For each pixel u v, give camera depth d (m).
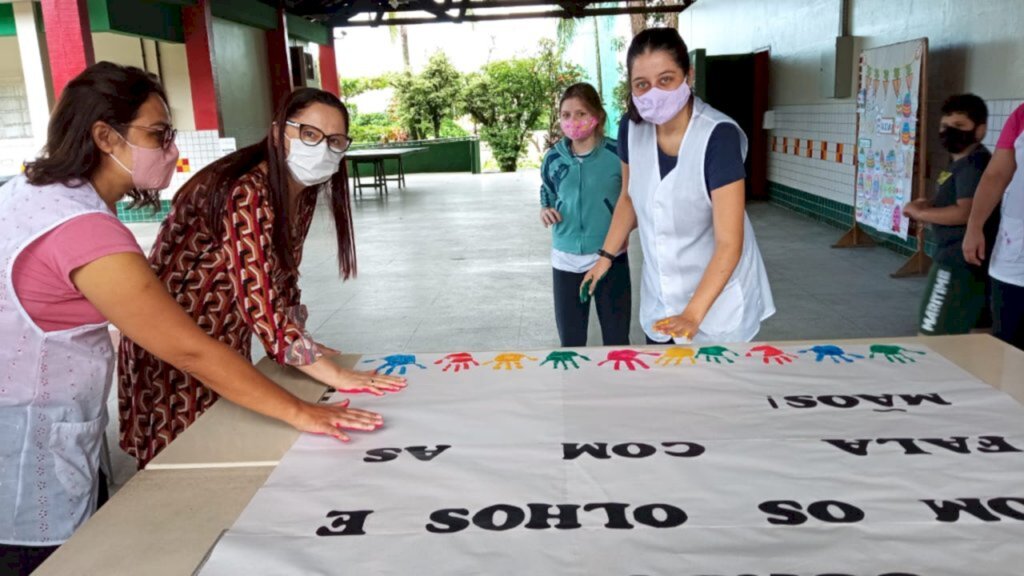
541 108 21.23
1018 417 1.46
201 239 1.76
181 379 1.87
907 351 1.86
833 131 7.96
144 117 1.45
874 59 6.49
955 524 1.11
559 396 1.64
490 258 7.15
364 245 8.14
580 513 1.17
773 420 1.47
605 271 2.59
